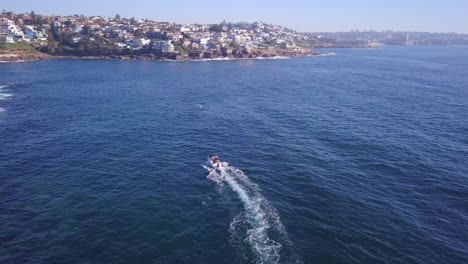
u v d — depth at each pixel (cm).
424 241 3678
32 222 3872
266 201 4434
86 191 4631
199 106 9925
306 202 4425
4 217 3959
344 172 5362
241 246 3519
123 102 10275
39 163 5569
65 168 5381
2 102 9944
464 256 3466
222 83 14450
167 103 10244
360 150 6334
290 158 5925
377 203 4434
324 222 3975
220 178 5106
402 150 6359
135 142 6681
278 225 3894
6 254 3328
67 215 4034
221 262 3281
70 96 11038
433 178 5203
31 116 8488
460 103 10562
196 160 5819
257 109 9644
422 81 15588
